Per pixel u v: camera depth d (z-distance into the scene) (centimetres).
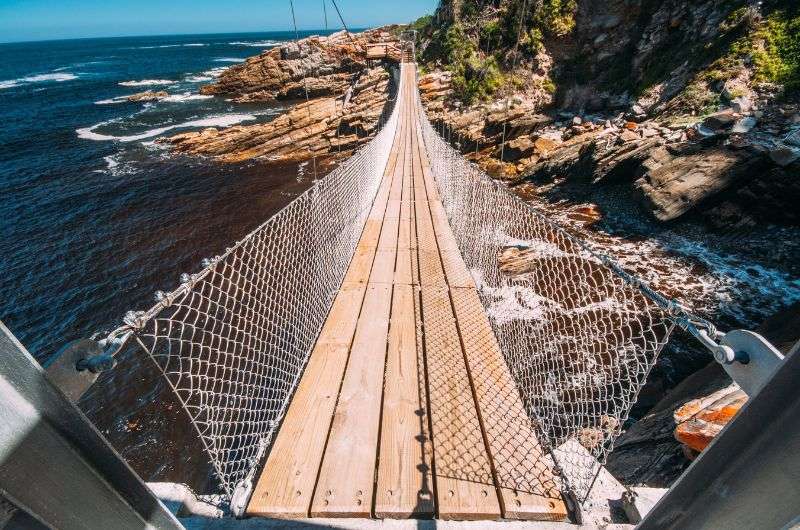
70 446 63
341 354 268
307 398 225
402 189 737
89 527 71
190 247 1177
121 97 3859
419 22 4356
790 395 55
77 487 66
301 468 180
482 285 362
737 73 1240
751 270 877
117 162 1942
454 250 457
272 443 199
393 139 1280
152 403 630
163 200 1511
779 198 927
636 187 1142
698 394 370
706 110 1247
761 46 1241
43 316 898
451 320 312
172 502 151
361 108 2303
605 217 1170
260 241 222
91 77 5531
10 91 4416
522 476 173
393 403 223
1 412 53
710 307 791
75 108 3350
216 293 725
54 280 1020
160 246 1182
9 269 1061
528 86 2006
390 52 3534
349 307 332
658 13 1680
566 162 1412
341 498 166
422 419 212
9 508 57
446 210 609
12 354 52
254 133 2027
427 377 246
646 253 987
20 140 2327
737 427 63
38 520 62
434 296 349
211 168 1878
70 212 1399
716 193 997
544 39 1978
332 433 202
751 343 68
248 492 165
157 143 2191
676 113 1334
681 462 291
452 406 220
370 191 644
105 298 954
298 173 1814
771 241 929
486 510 159
